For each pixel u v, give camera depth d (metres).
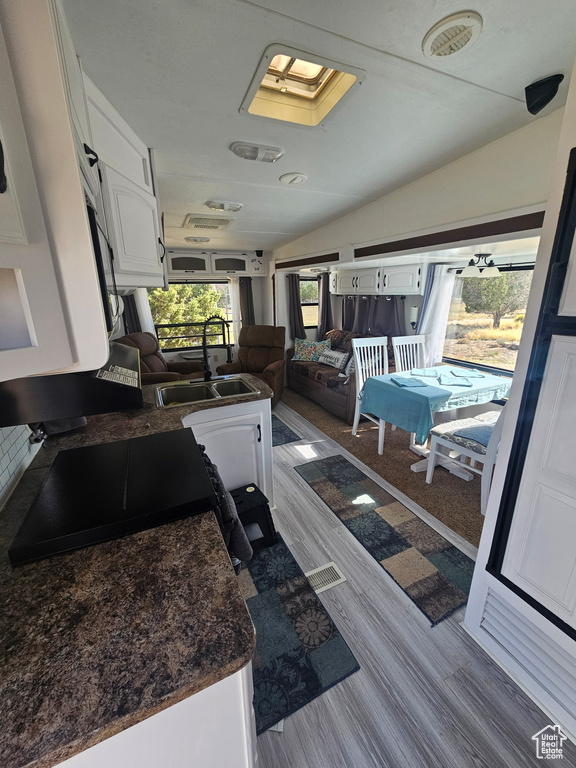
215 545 0.79
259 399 1.95
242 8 0.80
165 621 0.61
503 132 1.47
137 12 0.79
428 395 2.45
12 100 0.41
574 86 0.84
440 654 1.32
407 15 0.83
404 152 1.63
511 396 1.12
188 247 4.56
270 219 2.96
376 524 2.09
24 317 0.46
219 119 1.29
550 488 1.04
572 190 0.88
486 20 0.84
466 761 1.02
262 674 1.26
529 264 2.95
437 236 1.93
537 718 1.12
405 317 4.29
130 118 1.27
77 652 0.56
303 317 5.68
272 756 1.04
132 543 0.79
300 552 1.86
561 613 1.06
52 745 0.45
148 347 3.83
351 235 2.78
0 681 0.52
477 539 1.95
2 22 0.39
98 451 1.12
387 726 1.11
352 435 3.45
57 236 0.48
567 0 0.79
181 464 1.04
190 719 0.56
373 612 1.50
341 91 1.17
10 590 0.67
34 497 0.99
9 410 0.98
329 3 0.79
